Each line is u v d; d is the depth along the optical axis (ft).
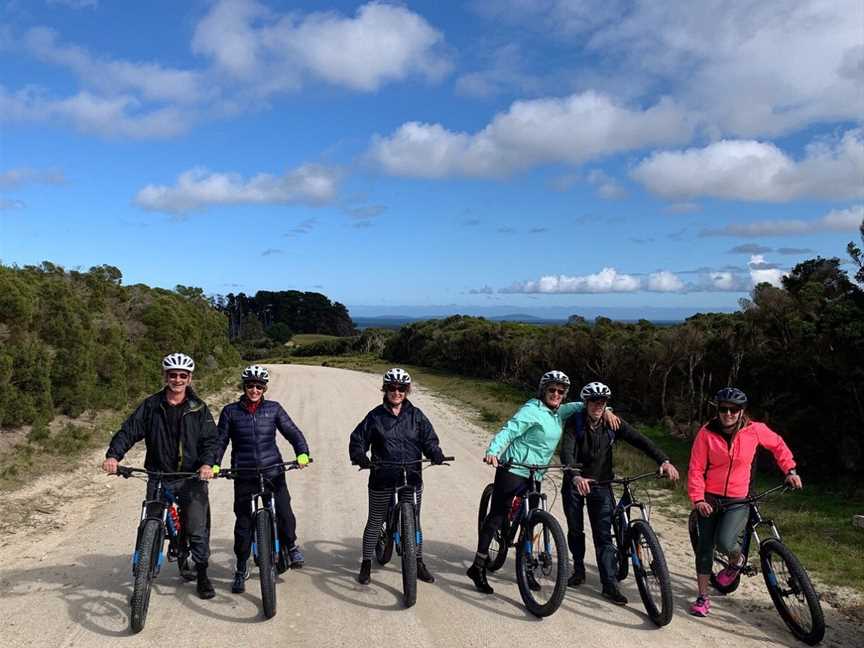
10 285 42.42
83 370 49.16
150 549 15.85
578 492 19.01
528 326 118.62
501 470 18.99
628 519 18.25
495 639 15.64
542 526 18.06
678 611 17.65
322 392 86.74
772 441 17.48
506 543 19.42
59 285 51.24
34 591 18.13
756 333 44.01
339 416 62.95
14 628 15.67
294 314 499.92
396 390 18.65
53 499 29.17
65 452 37.96
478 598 18.34
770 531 26.23
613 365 66.03
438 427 56.65
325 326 503.61
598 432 18.72
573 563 19.83
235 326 442.91
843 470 36.55
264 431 18.52
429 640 15.52
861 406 35.14
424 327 154.30
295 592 18.45
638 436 18.62
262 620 16.44
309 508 28.78
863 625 16.92
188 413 17.31
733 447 17.25
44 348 46.21
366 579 19.22
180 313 90.12
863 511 29.58
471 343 116.26
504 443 18.04
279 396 80.79
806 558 22.68
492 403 76.18
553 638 15.74
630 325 78.69
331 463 39.60
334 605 17.53
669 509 30.48
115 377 56.39
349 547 23.09
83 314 59.11
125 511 27.45
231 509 28.45
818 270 43.80
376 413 18.98
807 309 41.19
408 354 157.89
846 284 41.37
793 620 16.28
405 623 16.46
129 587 18.52
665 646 15.43
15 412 39.17
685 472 39.40
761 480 37.63
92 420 48.65
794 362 38.19
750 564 21.65
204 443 17.46
